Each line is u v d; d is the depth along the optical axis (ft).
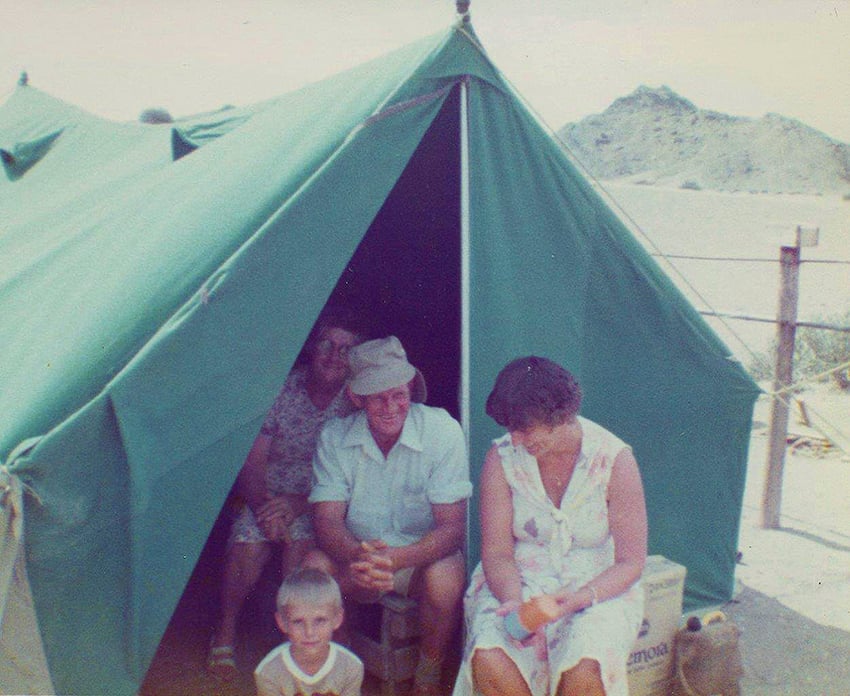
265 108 17.11
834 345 37.27
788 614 15.96
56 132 23.15
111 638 9.47
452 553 11.64
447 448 11.89
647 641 11.58
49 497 8.79
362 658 12.10
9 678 9.05
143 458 9.26
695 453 14.75
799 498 23.04
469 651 9.84
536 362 10.32
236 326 9.96
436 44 11.72
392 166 11.19
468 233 12.42
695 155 242.99
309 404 13.41
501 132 12.51
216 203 11.33
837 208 150.82
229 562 12.82
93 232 13.67
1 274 14.20
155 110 24.84
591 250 13.47
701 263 92.53
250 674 12.85
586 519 10.49
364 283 17.62
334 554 11.95
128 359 9.62
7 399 9.77
